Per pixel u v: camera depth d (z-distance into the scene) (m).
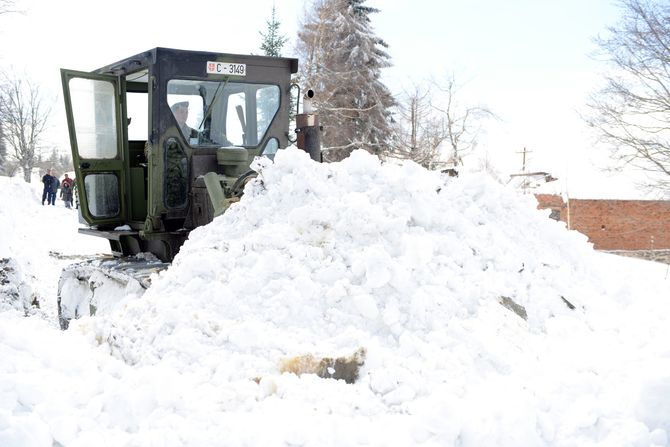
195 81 5.91
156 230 5.82
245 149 5.91
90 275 5.92
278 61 6.33
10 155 43.97
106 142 6.54
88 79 6.35
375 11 30.62
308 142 6.02
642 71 17.30
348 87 27.28
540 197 20.72
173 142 5.83
